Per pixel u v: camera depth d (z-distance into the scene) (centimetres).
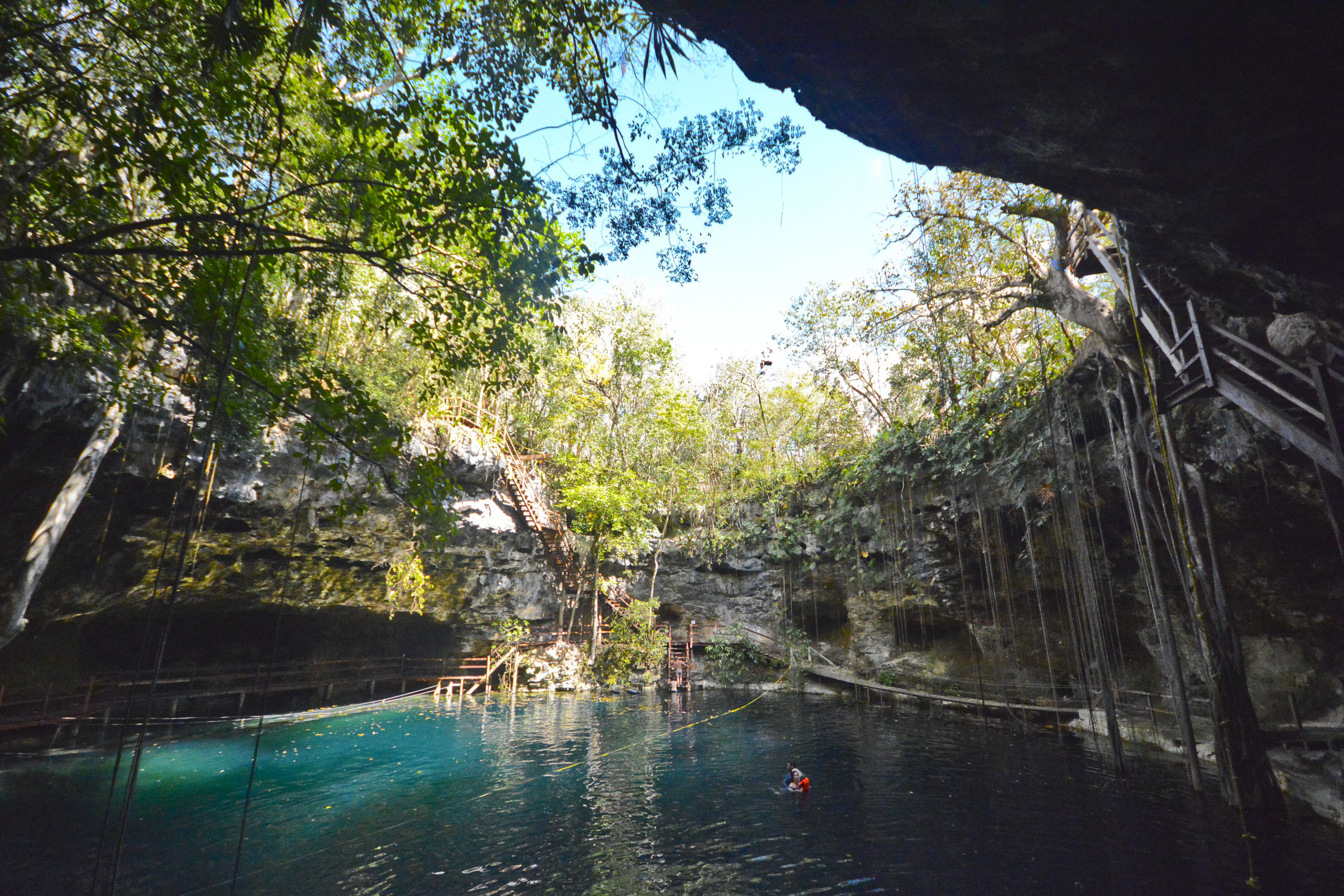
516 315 866
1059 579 1869
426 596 2402
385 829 1050
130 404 1135
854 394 2809
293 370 959
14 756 1470
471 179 732
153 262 884
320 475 1869
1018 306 1515
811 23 589
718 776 1399
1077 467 1479
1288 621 1350
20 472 1243
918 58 596
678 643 3241
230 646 2256
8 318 938
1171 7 488
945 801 1167
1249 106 553
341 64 731
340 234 859
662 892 809
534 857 929
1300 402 827
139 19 668
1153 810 1056
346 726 1997
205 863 889
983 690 2011
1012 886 802
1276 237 703
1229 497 1278
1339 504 874
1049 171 723
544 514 2819
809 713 2277
